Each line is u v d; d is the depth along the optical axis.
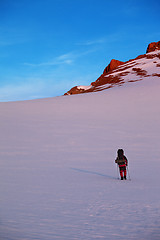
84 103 41.69
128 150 19.89
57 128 27.41
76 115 34.00
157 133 25.30
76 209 6.79
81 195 8.39
